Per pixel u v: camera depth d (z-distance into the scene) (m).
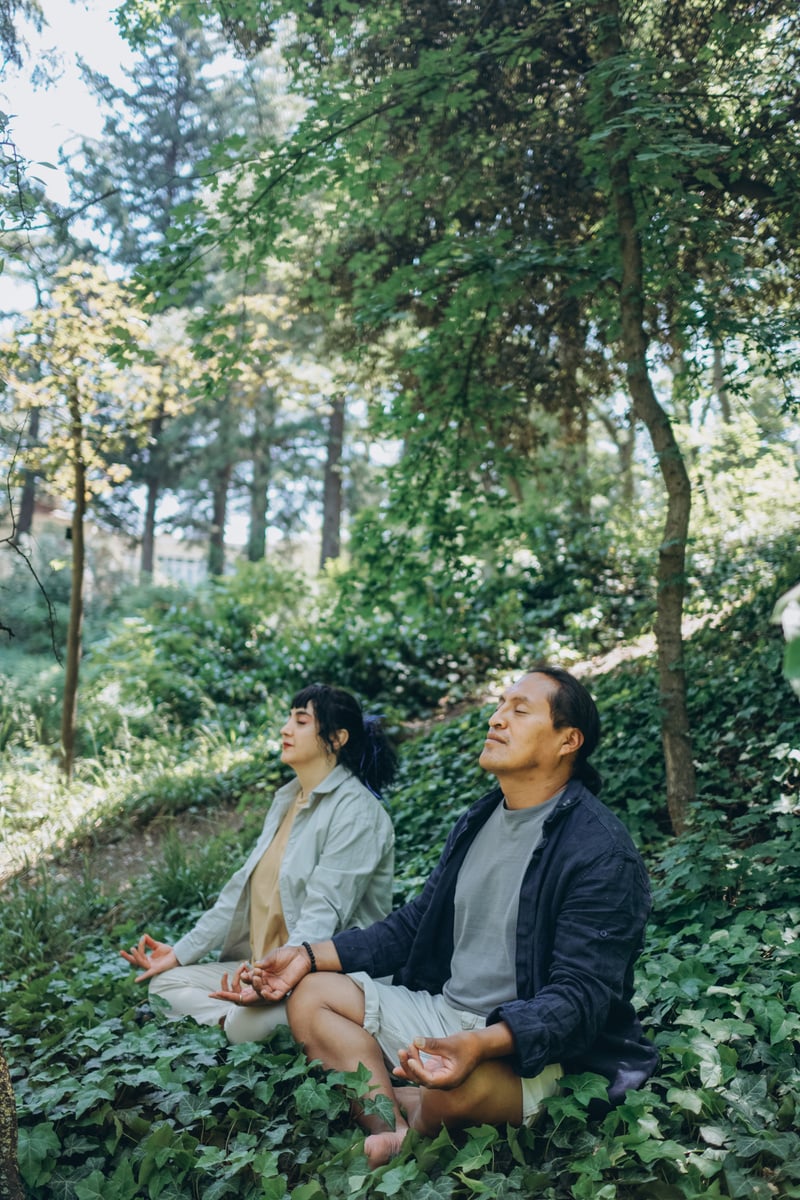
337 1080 2.69
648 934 3.73
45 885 5.79
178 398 8.83
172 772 8.74
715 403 12.38
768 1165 2.37
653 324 6.67
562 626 11.42
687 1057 2.62
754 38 4.91
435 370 6.70
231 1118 2.77
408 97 5.54
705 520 11.80
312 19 5.77
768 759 5.05
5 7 3.85
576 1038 2.44
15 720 10.65
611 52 5.06
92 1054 3.19
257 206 5.57
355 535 6.66
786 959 3.20
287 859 3.47
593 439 20.20
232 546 31.23
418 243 7.72
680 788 4.79
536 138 6.50
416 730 10.06
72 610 8.84
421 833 6.04
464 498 6.64
